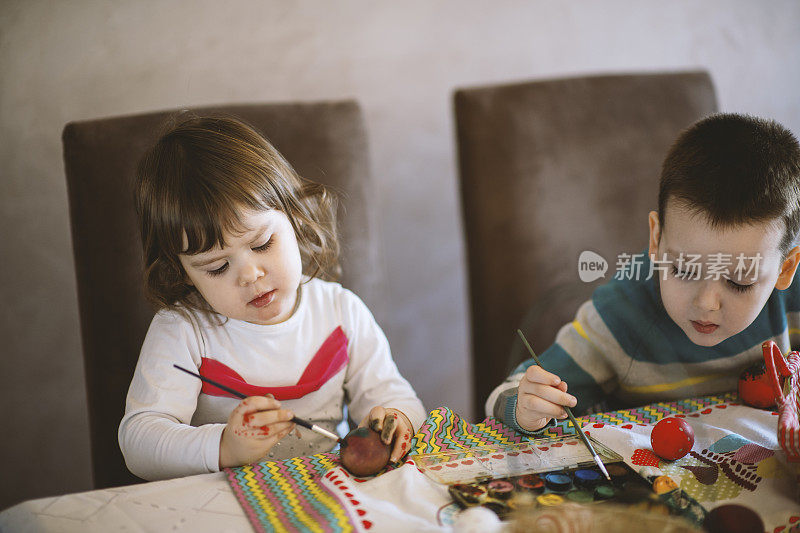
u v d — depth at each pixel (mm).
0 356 1579
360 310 1104
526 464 739
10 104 1476
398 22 1660
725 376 961
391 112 1699
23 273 1559
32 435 1633
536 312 1371
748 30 1823
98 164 1169
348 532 628
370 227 1329
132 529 647
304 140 1280
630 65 1792
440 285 1823
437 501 681
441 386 1880
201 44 1552
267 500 691
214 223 874
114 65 1511
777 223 791
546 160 1421
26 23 1452
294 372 1021
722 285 820
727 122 847
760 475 715
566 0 1729
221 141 945
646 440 787
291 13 1592
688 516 630
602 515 551
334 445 1036
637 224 1446
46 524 657
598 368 1037
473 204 1437
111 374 1162
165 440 850
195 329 988
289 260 934
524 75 1751
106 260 1164
